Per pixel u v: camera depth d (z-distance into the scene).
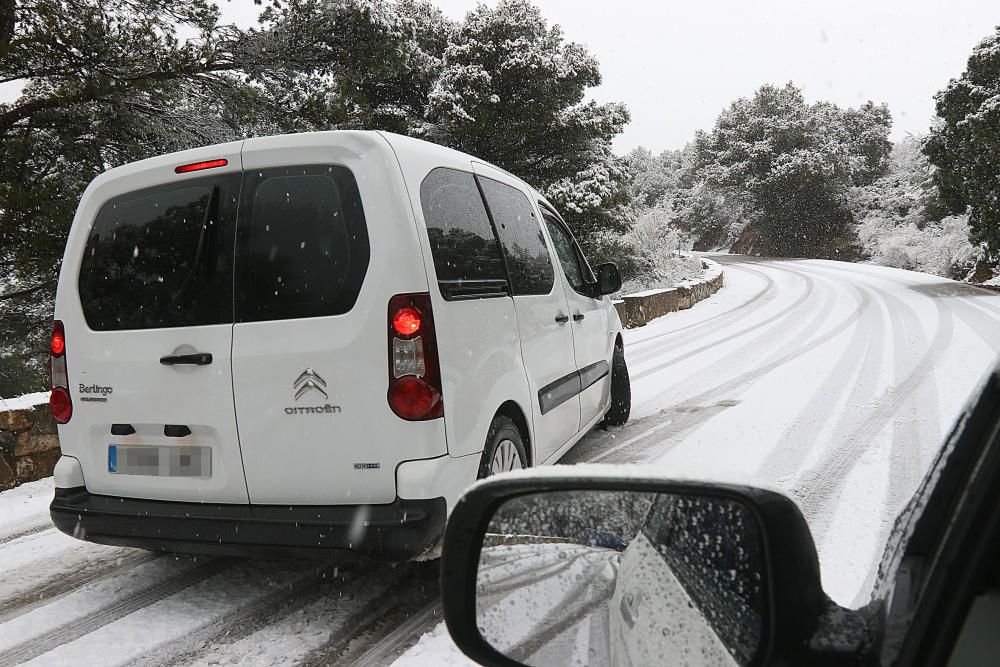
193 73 9.42
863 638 0.88
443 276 2.87
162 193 3.05
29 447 5.25
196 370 2.88
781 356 10.24
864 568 3.20
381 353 2.67
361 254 2.72
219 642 2.81
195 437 2.92
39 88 9.02
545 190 20.92
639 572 1.41
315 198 2.81
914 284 25.34
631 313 15.73
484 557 1.19
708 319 16.84
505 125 21.62
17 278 8.73
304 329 2.75
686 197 76.19
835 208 61.25
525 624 1.24
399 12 11.31
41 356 9.32
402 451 2.66
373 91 20.64
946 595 0.78
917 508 0.91
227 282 2.88
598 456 5.36
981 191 24.84
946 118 26.25
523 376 3.48
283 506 2.80
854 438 5.54
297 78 10.54
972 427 0.85
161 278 2.99
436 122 21.42
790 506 0.97
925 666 0.78
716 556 1.18
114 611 3.12
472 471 2.89
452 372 2.79
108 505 3.06
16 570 3.65
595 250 22.97
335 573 3.46
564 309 4.33
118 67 8.80
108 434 3.08
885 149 74.06
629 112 22.45
